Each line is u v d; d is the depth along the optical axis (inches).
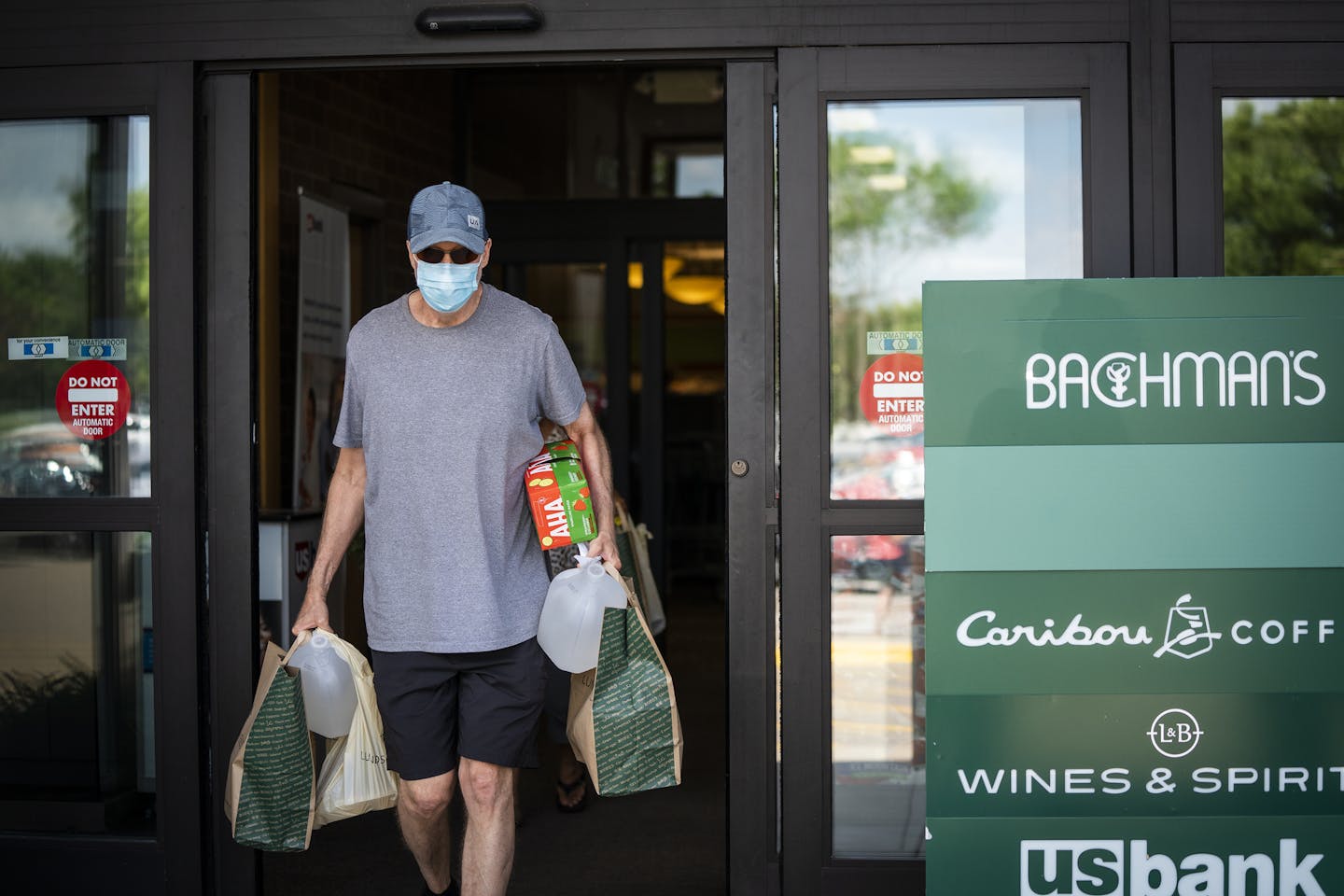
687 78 609.0
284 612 376.2
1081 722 218.7
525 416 247.4
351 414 251.8
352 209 492.7
